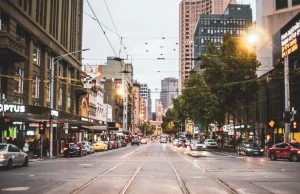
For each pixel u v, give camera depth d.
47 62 49.12
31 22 42.72
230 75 52.94
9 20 36.66
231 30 155.75
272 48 54.47
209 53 54.94
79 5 68.62
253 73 53.06
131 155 42.59
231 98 56.47
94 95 84.94
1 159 22.52
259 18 62.91
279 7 59.31
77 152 39.66
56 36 53.88
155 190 14.05
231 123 83.44
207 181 17.00
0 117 28.30
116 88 127.81
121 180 17.33
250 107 64.19
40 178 18.19
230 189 14.38
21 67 40.59
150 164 27.80
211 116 61.69
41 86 47.16
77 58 66.62
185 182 16.59
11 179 17.75
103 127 76.31
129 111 161.50
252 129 67.25
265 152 48.84
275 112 54.31
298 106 45.28
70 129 61.03
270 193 13.41
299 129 45.34
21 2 40.16
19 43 34.03
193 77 65.06
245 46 53.06
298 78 44.97
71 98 62.41
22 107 32.03
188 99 64.12
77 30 66.75
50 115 36.91
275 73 53.28
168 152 51.19
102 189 14.31
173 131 163.50
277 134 53.66
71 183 16.20
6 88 35.84
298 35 42.75
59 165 27.00
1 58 34.56
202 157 38.31
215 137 94.88
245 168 24.25
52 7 51.84
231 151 57.50
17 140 38.69
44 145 40.59
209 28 154.25
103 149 57.06
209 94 58.78
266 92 58.06
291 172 21.42
